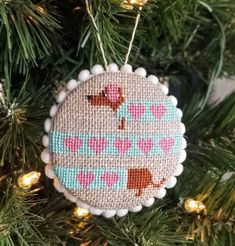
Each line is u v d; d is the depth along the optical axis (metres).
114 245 0.19
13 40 0.20
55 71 0.22
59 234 0.19
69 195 0.18
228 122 0.21
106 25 0.19
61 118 0.17
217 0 0.23
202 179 0.21
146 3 0.19
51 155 0.17
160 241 0.19
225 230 0.20
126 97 0.17
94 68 0.18
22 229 0.19
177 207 0.20
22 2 0.18
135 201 0.18
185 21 0.23
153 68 0.24
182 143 0.18
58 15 0.20
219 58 0.24
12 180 0.19
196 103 0.23
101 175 0.17
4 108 0.19
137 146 0.17
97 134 0.17
